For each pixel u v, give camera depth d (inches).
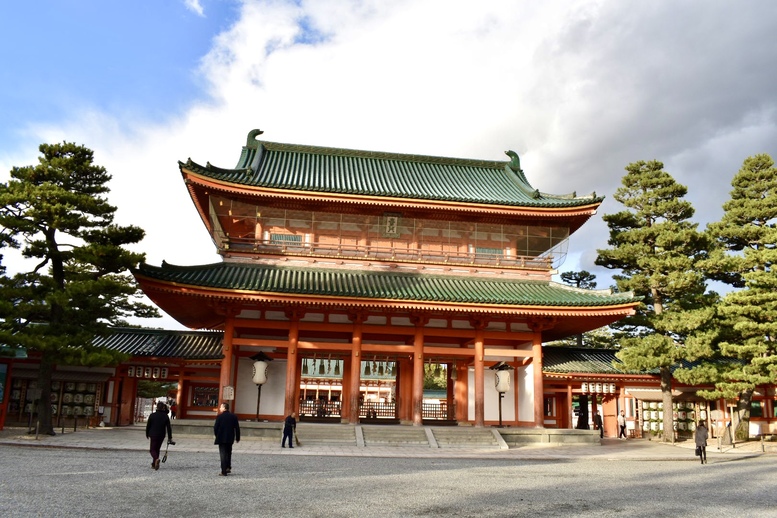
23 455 902.4
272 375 1483.8
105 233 1263.5
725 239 1792.6
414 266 1523.1
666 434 1669.5
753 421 1818.4
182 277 1272.1
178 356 1557.6
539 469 944.9
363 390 2532.0
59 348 1155.3
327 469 848.9
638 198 1736.0
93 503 530.3
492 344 1549.0
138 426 1669.5
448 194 1637.6
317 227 1536.7
